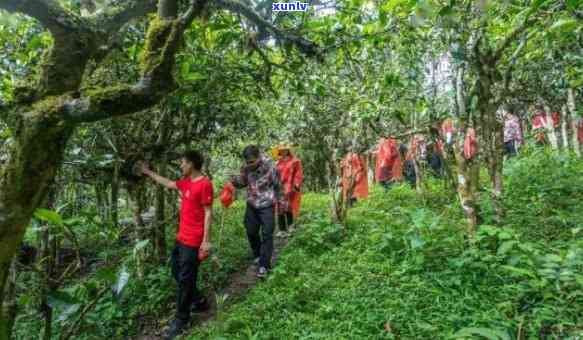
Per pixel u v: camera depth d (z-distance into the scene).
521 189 6.42
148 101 1.29
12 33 3.49
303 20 2.90
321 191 12.31
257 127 7.70
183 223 4.27
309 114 7.09
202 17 2.78
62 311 1.84
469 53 4.07
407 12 3.02
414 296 3.59
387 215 6.20
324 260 5.00
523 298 3.31
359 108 5.38
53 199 4.02
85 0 1.86
